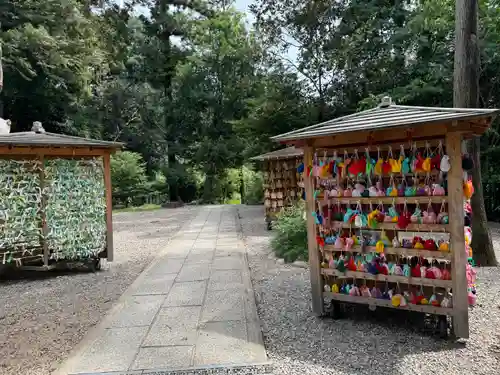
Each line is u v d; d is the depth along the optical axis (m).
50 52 15.76
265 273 5.73
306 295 4.54
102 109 23.78
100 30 21.44
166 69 26.64
